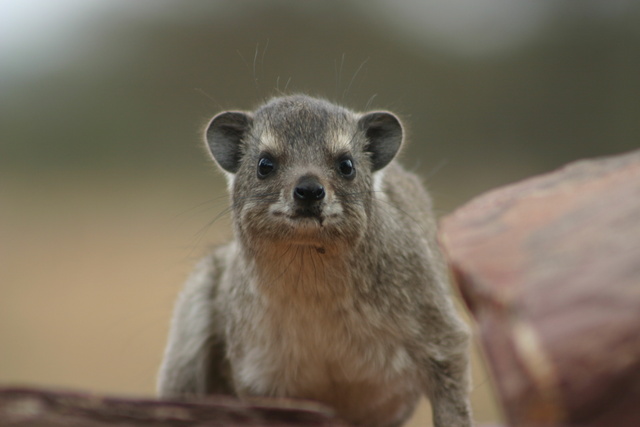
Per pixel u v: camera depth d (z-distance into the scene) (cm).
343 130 1089
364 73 3778
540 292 588
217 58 3891
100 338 2255
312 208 985
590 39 4062
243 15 3884
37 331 2280
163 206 3128
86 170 3672
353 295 1053
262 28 3881
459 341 1109
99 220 3091
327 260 1027
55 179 3581
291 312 1077
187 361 1316
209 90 3819
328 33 3872
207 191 3198
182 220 2978
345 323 1068
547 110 3956
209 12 3934
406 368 1090
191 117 3741
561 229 654
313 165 1034
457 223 723
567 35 4084
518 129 3888
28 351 2173
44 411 595
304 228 988
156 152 3747
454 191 3192
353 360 1085
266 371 1123
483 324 627
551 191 730
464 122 3838
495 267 637
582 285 579
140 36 4025
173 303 1389
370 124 1156
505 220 702
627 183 691
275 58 3828
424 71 3909
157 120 3838
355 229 1027
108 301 2467
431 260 1155
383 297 1068
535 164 3650
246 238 1077
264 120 1125
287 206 999
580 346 543
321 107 1112
